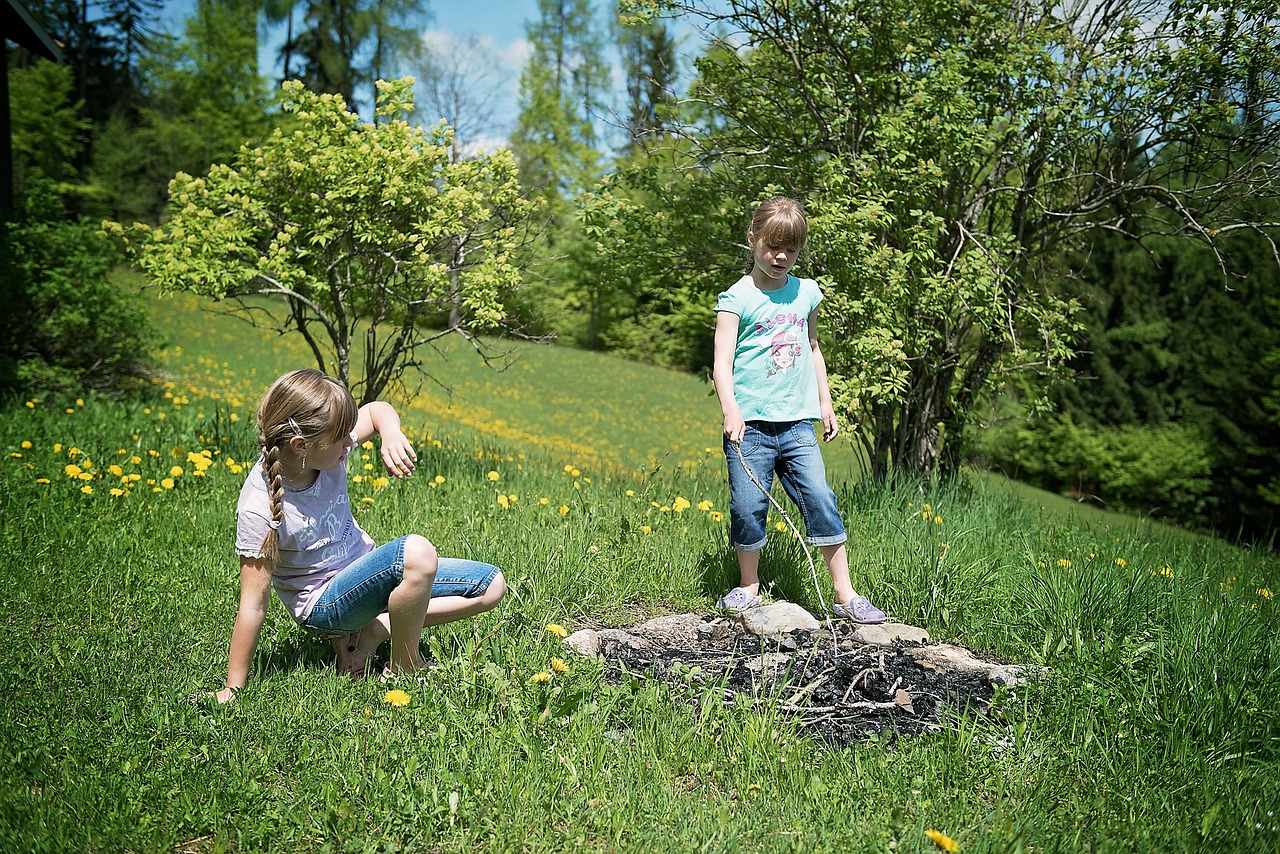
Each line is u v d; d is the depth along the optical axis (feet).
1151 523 21.61
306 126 23.08
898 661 10.37
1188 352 59.77
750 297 12.04
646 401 81.10
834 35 22.39
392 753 7.36
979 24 21.74
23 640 9.46
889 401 20.39
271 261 21.86
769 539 14.15
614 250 24.76
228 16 128.06
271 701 8.39
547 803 6.95
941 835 6.24
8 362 32.94
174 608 10.91
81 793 6.63
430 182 23.32
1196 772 8.09
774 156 24.11
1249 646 10.61
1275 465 54.90
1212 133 21.56
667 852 6.51
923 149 21.72
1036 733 8.60
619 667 9.86
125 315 37.86
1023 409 24.14
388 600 8.83
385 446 8.96
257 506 8.41
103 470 16.71
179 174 22.81
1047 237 24.86
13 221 35.88
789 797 7.27
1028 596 12.37
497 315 22.72
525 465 23.20
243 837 6.39
